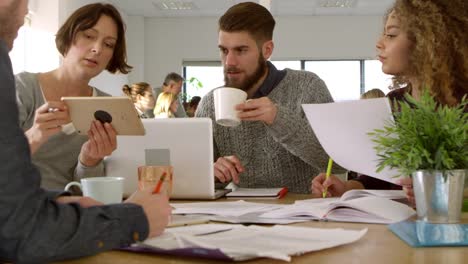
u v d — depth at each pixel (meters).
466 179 1.08
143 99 5.69
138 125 1.40
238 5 1.99
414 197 1.13
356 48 9.23
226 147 2.03
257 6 2.00
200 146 1.51
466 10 1.40
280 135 1.63
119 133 1.45
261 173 1.99
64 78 1.98
